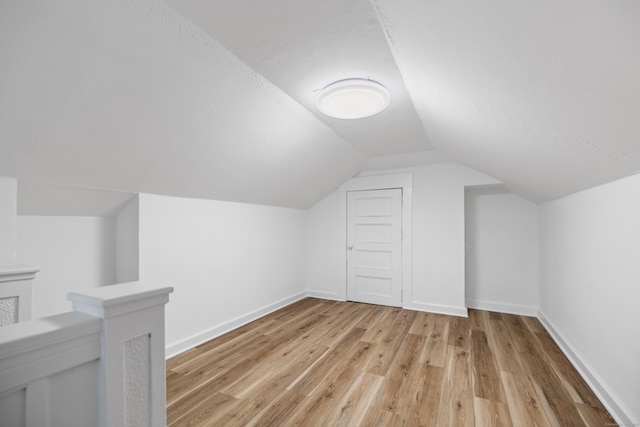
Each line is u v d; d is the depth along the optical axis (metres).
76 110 1.33
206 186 2.49
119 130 1.55
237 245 3.05
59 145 1.45
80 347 0.61
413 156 3.42
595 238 1.83
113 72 1.27
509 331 2.85
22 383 0.53
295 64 1.55
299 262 4.19
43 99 1.22
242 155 2.33
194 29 1.26
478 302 3.64
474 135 1.94
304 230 4.31
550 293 2.85
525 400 1.72
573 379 1.95
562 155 1.50
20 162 1.43
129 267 2.21
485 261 3.62
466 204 3.71
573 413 1.60
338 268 4.14
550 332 2.75
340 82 1.72
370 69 1.61
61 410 0.59
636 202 1.40
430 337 2.71
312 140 2.64
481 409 1.64
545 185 2.33
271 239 3.58
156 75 1.38
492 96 1.23
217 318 2.79
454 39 0.96
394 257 3.80
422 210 3.63
